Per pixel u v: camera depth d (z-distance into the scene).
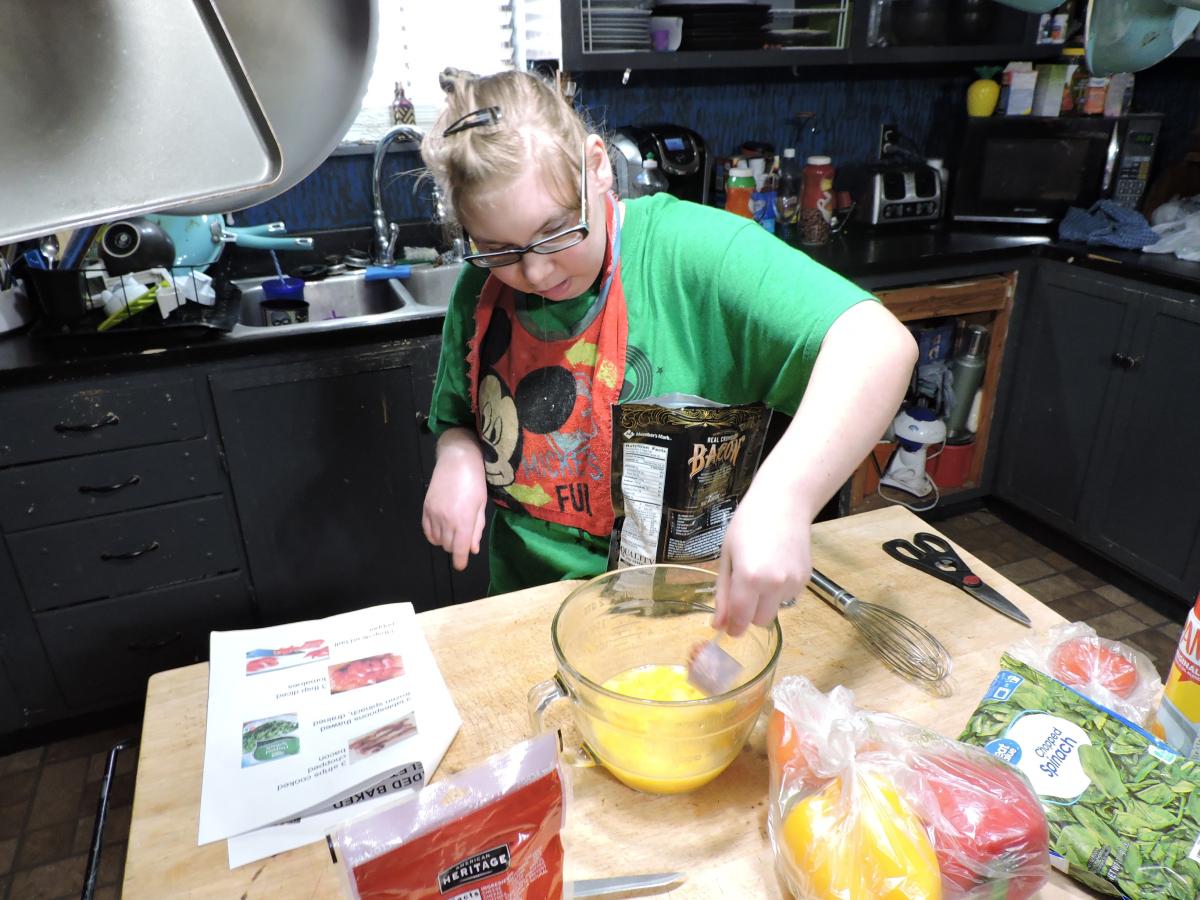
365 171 2.42
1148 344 2.16
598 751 0.69
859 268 2.26
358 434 1.94
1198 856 0.57
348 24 0.30
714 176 2.63
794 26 2.54
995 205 2.66
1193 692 0.64
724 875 0.62
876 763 0.58
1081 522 2.47
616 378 0.96
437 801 0.51
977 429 2.70
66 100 0.23
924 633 0.86
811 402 0.77
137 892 0.62
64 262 1.77
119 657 1.92
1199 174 2.43
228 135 0.25
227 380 1.78
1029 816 0.55
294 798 0.69
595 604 0.79
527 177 0.78
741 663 0.76
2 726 1.88
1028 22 2.55
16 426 1.65
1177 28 0.75
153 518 1.83
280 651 0.87
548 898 0.55
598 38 2.22
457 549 1.03
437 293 2.38
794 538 0.68
